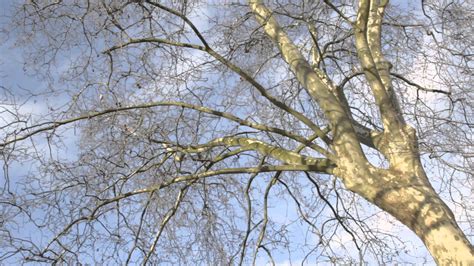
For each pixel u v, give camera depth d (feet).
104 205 29.09
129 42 27.25
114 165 29.78
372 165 23.84
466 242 20.98
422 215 21.74
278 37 28.99
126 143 28.96
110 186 29.66
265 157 29.30
